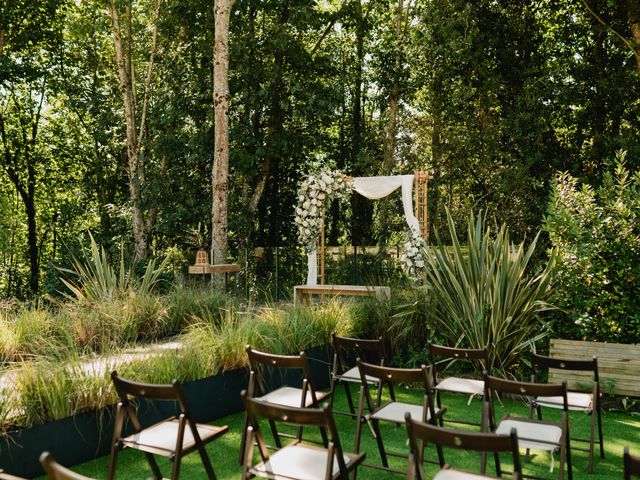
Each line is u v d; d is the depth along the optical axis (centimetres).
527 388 355
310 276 1088
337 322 641
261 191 1614
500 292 603
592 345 535
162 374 470
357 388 614
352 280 1362
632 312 597
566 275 621
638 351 516
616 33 1312
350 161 1927
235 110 1577
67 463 396
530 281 625
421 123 1720
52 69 1912
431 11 1510
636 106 1455
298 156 1634
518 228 1430
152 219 1623
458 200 1677
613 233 607
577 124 1462
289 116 1630
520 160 1418
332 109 1498
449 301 639
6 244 1563
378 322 686
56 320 683
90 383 421
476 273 628
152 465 344
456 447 260
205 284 1066
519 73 1506
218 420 500
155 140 1516
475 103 1562
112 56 1889
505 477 388
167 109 1520
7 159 2022
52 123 2103
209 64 1579
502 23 1509
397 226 1722
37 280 2031
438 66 1539
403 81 1736
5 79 1656
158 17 1520
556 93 1396
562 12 1545
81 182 2112
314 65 1602
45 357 473
